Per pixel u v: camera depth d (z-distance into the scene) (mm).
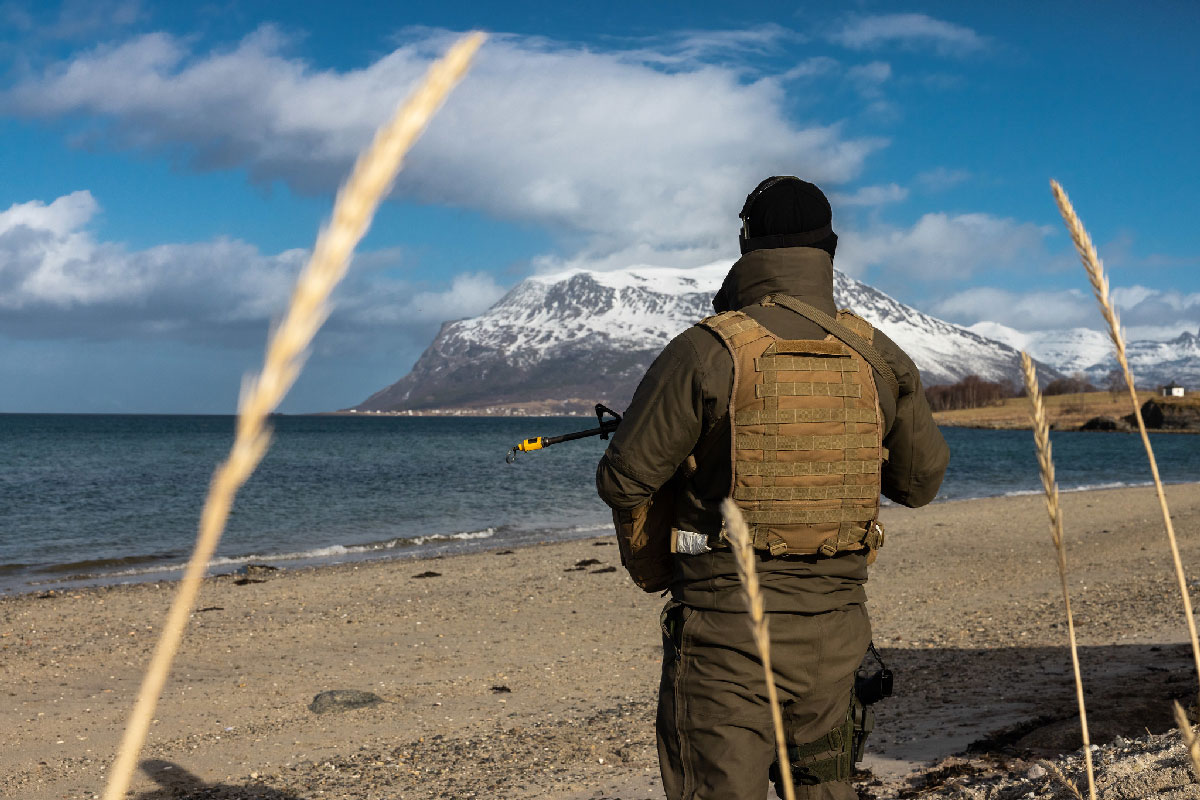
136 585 16328
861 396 2064
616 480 2111
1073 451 75312
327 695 8406
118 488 38031
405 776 6125
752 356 2031
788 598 2043
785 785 640
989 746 5199
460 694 8781
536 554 19484
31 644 11461
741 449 1996
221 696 8898
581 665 9906
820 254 2205
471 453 69375
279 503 32844
